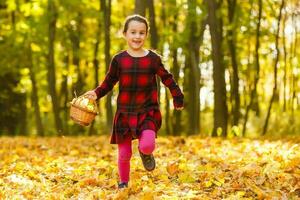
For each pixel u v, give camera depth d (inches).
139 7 497.7
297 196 222.2
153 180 263.1
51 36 744.3
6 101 886.4
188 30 615.5
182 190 241.3
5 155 376.5
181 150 373.4
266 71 922.1
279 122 767.1
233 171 267.6
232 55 690.2
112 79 233.5
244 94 824.9
